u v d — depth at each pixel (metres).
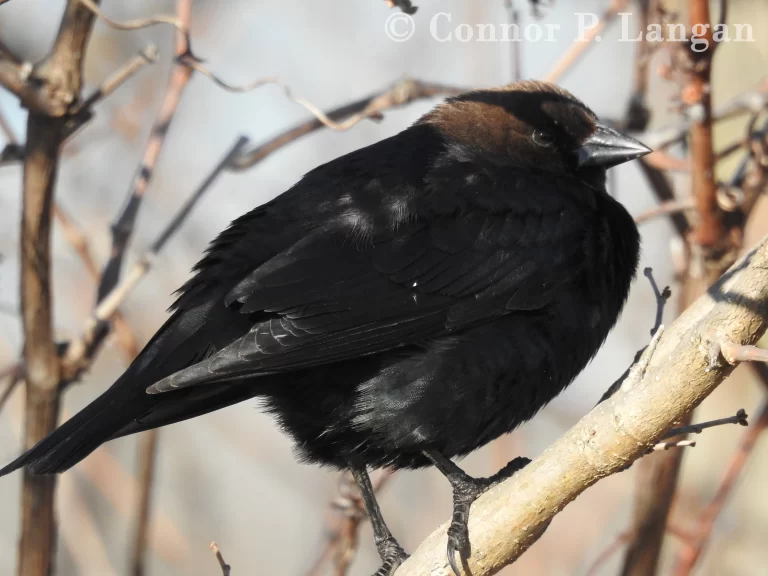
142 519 10.66
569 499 7.59
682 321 7.76
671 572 11.93
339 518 11.09
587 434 7.37
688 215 10.75
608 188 13.55
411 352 9.41
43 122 8.55
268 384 9.43
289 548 16.23
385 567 9.64
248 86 9.30
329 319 9.11
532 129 10.83
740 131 13.55
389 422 9.35
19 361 10.13
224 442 16.38
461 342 9.47
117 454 15.59
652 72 14.16
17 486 16.25
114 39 14.55
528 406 9.80
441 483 14.60
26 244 8.84
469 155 10.54
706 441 13.78
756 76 13.77
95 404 8.80
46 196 8.76
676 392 6.95
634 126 11.61
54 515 9.34
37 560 9.21
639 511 10.49
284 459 14.86
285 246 9.39
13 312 10.34
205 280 9.40
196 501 16.20
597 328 10.09
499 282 9.66
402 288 9.43
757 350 6.51
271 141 11.04
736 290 6.71
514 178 10.27
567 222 10.09
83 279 14.19
